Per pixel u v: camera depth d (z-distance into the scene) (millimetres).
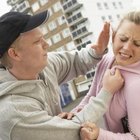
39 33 1374
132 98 1284
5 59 1377
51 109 1467
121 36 1316
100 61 1529
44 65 1398
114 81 1325
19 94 1341
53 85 1514
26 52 1341
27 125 1256
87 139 1270
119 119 1397
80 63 1694
